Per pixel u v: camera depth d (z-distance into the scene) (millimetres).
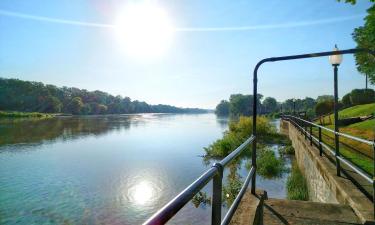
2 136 43344
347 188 5043
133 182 18047
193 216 11445
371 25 11805
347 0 6832
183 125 72188
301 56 4375
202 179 1549
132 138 41719
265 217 4223
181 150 29906
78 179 18875
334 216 4219
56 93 142125
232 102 147250
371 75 18828
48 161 24766
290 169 16875
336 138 5797
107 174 20125
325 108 39000
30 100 123750
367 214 3986
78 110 141500
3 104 115250
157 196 15391
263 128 33281
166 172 20406
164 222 1034
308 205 4625
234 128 38500
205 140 38812
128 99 199250
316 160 8180
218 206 1939
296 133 18094
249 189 4852
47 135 45375
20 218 12547
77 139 40500
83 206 13977
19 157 26656
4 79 123188
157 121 93250
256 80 4664
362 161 7695
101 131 53094
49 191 16297
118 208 13703
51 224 11938
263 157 18750
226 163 2088
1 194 15758
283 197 12344
